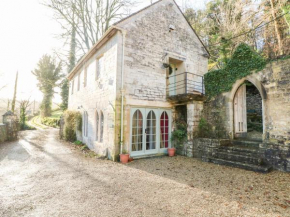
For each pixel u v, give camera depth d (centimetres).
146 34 789
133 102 718
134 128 723
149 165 605
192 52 991
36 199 339
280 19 1053
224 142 663
